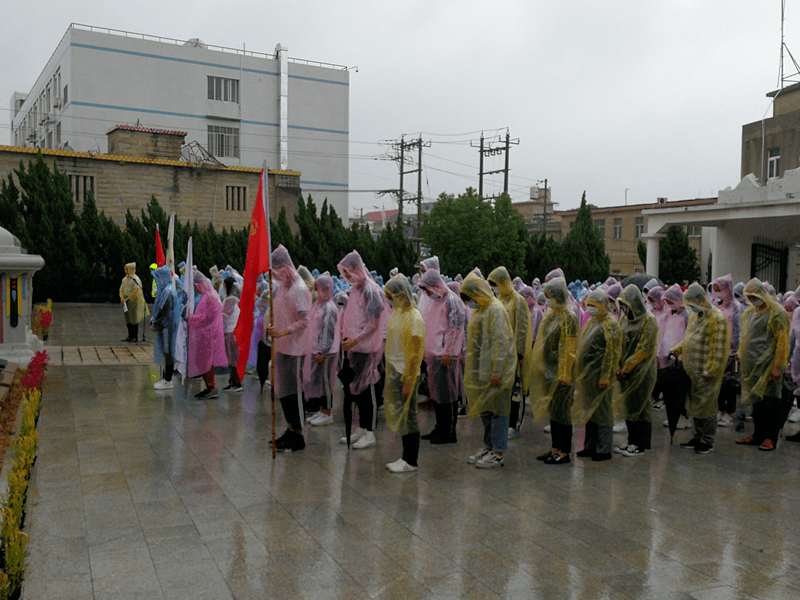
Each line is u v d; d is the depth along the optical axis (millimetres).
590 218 31906
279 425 8180
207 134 43438
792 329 8375
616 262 45125
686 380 7668
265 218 6766
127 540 4750
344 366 7238
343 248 29125
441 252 32062
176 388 10570
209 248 26922
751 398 7672
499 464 6664
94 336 17078
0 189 26594
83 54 39281
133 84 40781
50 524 5023
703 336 7305
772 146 26125
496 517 5297
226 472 6363
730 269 23219
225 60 43688
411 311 6410
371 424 7398
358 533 4930
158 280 10172
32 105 50750
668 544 4820
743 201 21062
